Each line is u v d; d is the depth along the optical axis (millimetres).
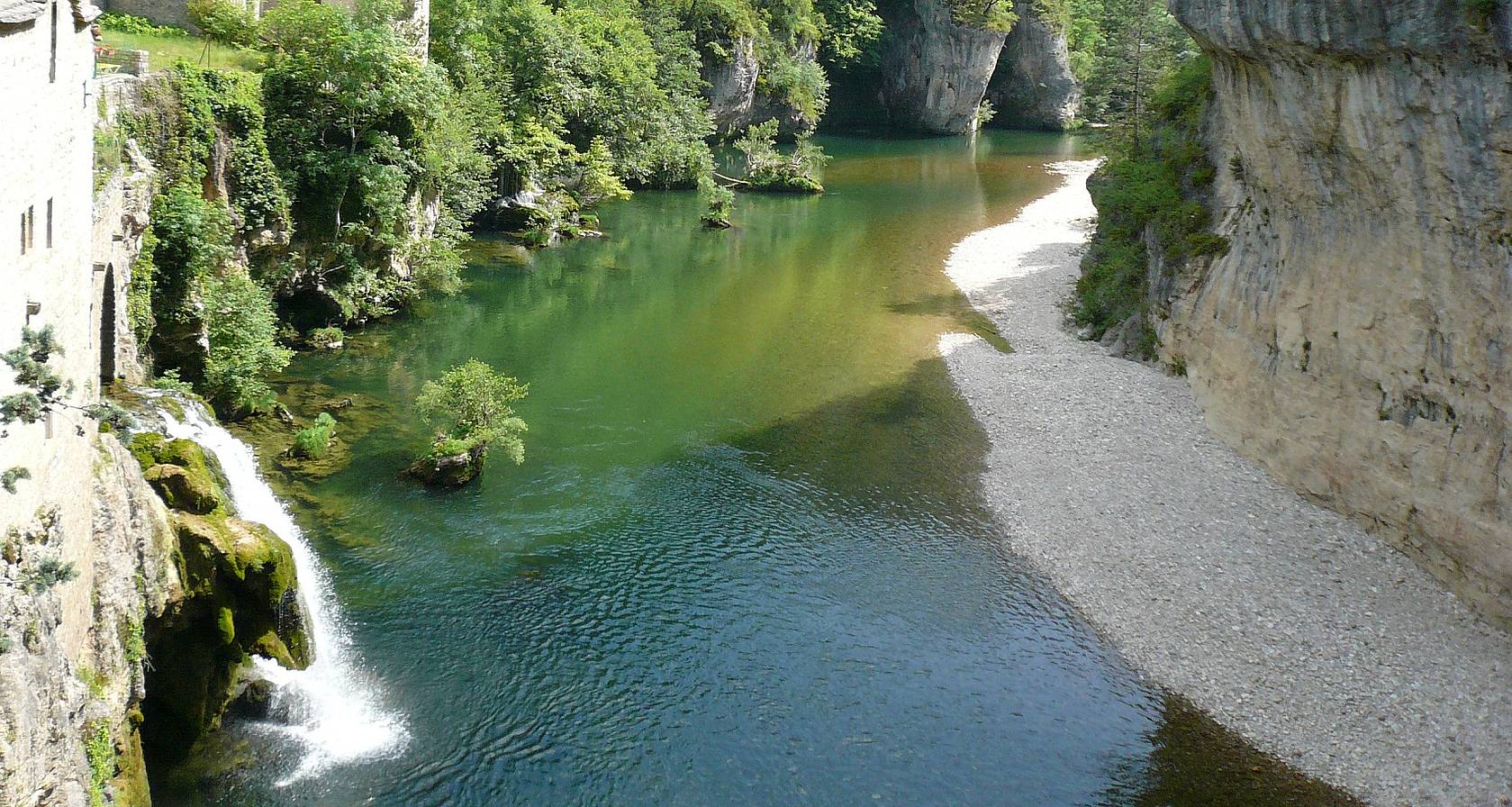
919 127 122250
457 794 20188
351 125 42062
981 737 22547
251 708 21359
